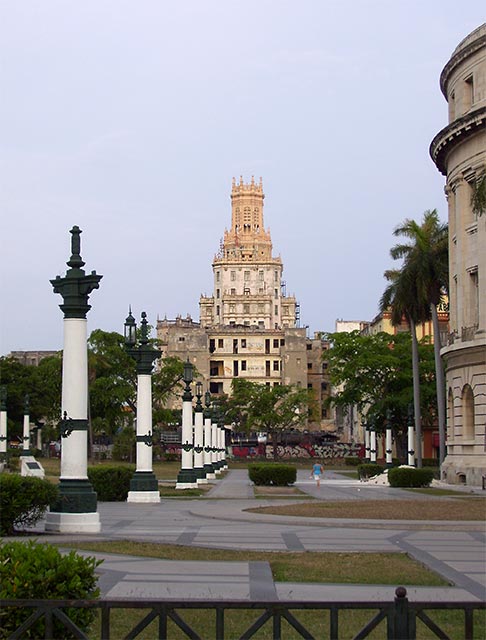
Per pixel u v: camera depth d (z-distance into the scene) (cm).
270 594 1552
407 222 7619
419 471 6078
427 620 870
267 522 3044
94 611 1170
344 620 1405
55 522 2531
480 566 1933
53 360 12781
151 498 4234
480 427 6138
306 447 15950
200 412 6769
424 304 7725
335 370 11256
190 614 1445
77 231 2609
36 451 12406
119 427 13575
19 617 1027
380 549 2245
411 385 10519
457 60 6506
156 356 4300
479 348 6094
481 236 6147
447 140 6481
